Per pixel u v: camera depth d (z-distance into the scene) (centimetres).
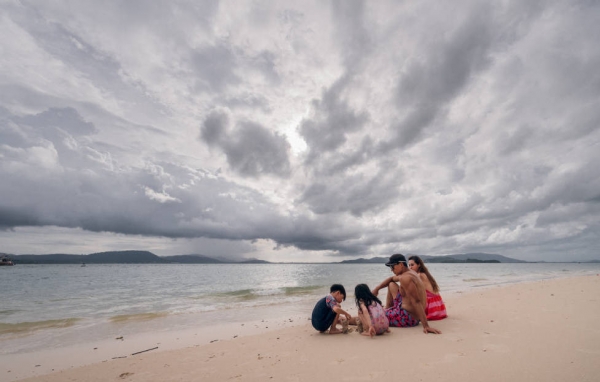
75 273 6531
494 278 3002
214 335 781
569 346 420
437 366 377
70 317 1138
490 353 412
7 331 891
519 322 601
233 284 3044
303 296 1747
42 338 796
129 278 4553
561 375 320
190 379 415
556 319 612
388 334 558
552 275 3353
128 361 532
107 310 1334
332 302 612
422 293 563
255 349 552
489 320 636
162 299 1739
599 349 399
